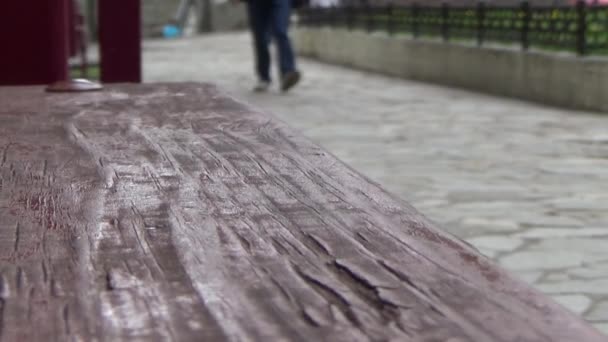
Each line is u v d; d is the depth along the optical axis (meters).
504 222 4.54
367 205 1.42
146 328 0.93
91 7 22.08
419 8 12.68
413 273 1.08
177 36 26.92
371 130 7.68
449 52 11.39
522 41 9.98
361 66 14.38
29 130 2.13
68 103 2.61
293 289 1.04
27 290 1.04
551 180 5.55
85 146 1.93
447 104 9.47
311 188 1.54
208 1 29.22
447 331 0.91
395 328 0.92
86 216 1.36
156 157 1.81
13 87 3.02
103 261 1.15
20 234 1.27
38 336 0.91
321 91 11.02
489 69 10.42
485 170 5.89
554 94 9.16
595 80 8.59
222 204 1.43
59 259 1.15
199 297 1.02
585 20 8.93
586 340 0.88
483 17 10.95
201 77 13.15
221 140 2.00
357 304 0.99
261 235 1.26
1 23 4.11
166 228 1.30
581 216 4.65
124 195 1.50
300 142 1.97
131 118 2.32
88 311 0.98
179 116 2.36
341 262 1.13
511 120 8.17
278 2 10.58
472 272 1.09
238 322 0.94
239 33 27.64
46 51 4.14
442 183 5.48
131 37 5.64
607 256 3.94
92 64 10.94
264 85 11.02
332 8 16.03
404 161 6.22
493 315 0.95
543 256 3.94
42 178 1.62
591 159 6.24
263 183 1.58
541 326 0.91
